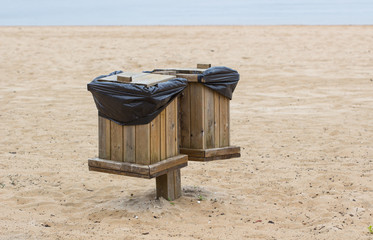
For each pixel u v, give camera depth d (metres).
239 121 11.61
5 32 29.41
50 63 19.88
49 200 6.42
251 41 24.56
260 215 5.80
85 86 16.23
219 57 20.78
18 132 10.55
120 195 6.62
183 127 6.09
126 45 23.86
